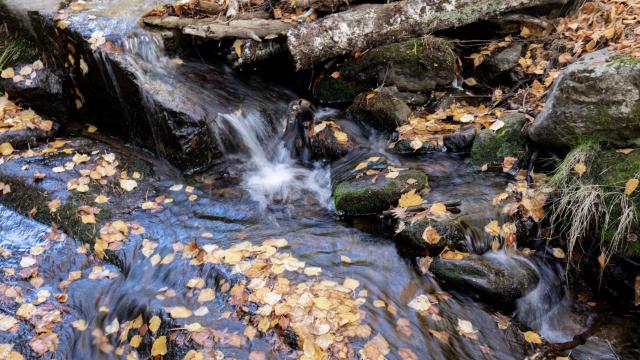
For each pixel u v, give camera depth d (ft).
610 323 7.71
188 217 9.02
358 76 10.80
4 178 9.46
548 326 7.75
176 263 8.07
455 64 10.59
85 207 8.95
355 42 10.49
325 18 10.41
